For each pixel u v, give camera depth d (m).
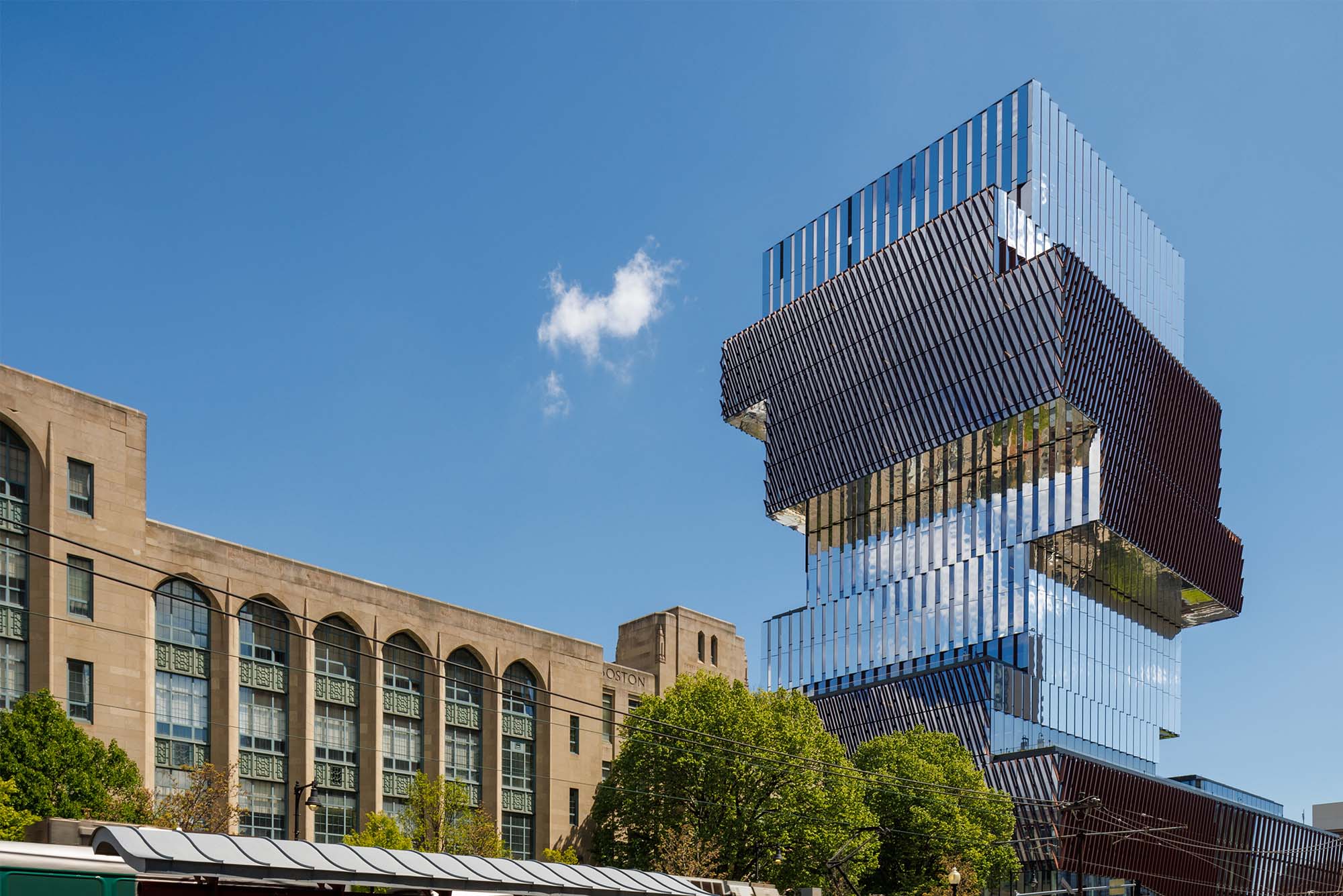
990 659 143.25
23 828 50.66
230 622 70.75
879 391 164.00
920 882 97.00
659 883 38.66
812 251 180.88
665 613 102.50
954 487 160.62
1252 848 150.00
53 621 62.41
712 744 80.25
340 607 77.19
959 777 102.06
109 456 66.69
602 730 94.19
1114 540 153.75
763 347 180.38
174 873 25.80
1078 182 165.50
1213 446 174.25
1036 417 153.62
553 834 87.56
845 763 87.19
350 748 77.00
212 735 69.44
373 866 30.14
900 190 170.50
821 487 170.75
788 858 79.69
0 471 62.50
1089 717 154.88
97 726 63.16
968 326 153.62
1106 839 126.81
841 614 169.62
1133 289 173.00
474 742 84.75
